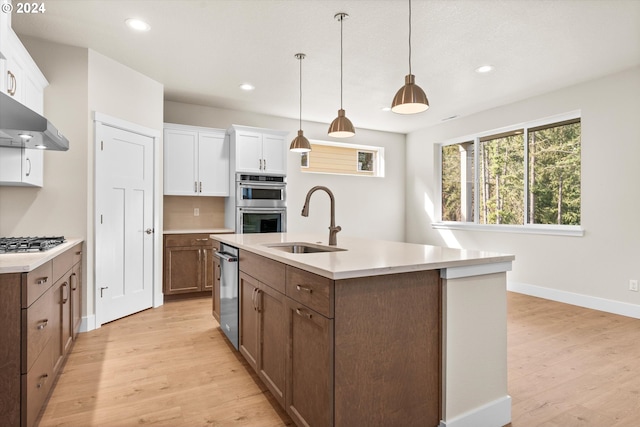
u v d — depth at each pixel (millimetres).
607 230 3770
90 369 2385
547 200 4438
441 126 5773
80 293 3002
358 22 2730
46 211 2959
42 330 1799
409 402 1580
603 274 3809
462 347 1702
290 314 1731
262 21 2719
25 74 2480
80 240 2836
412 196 6391
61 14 2605
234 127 4562
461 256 1792
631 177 3582
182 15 2633
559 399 2051
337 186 5906
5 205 2850
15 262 1613
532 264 4512
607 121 3760
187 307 3967
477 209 5285
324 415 1429
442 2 2459
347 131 2740
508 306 3988
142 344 2846
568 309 3873
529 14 2605
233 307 2658
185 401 2000
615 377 2316
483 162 5258
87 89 3115
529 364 2506
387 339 1519
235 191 4605
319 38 2982
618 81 3674
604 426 1797
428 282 1640
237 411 1907
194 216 4871
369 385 1475
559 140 4309
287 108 4973
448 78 3842
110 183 3346
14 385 1533
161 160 4035
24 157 2482
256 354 2182
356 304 1443
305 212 2424
